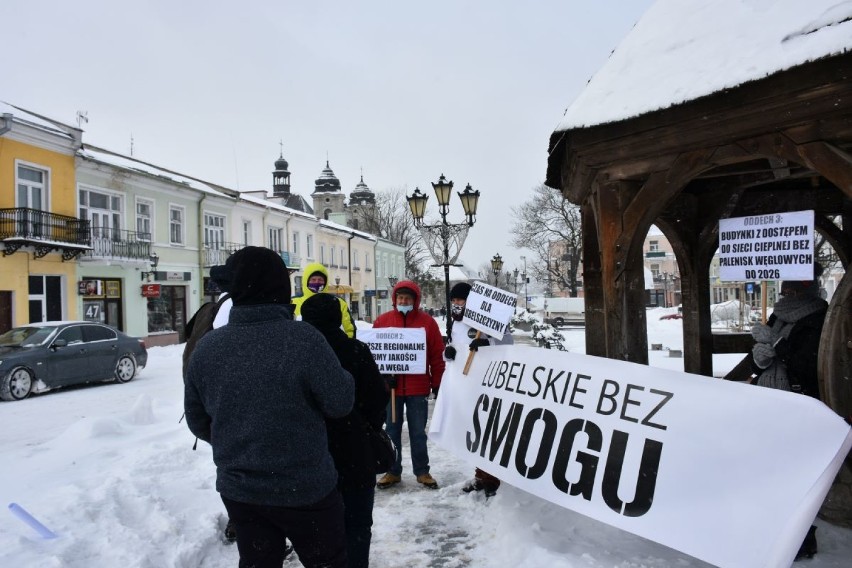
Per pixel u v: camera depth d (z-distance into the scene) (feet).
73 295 69.51
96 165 71.82
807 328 12.28
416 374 17.34
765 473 8.84
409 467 19.49
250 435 7.59
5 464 18.54
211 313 14.26
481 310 15.93
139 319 79.10
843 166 9.52
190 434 22.76
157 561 11.62
